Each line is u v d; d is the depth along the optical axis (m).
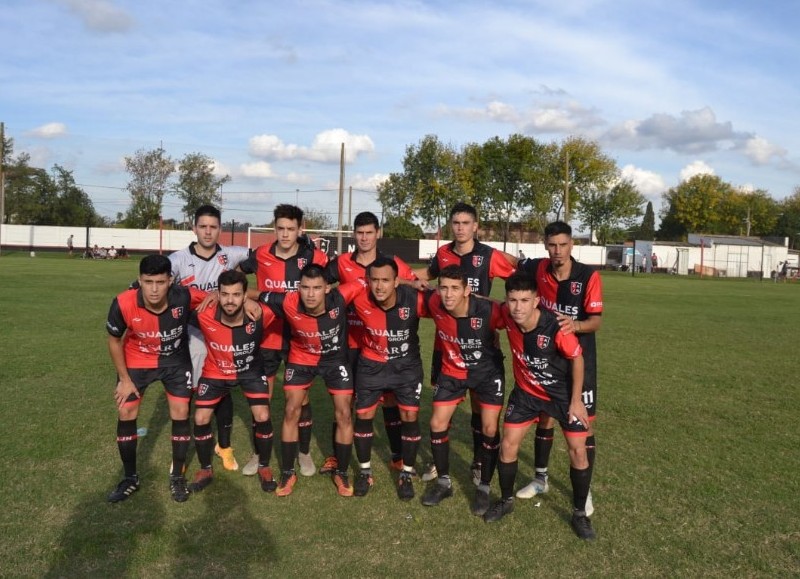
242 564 3.64
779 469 5.29
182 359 4.81
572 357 4.17
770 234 79.81
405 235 56.22
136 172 55.66
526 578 3.56
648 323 15.12
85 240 47.91
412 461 4.79
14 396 7.04
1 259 35.69
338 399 4.81
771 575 3.61
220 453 5.24
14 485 4.64
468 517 4.39
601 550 3.90
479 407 5.04
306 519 4.29
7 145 58.03
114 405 6.76
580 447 4.20
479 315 4.50
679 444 5.92
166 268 4.32
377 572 3.59
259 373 4.92
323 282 4.46
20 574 3.46
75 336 10.88
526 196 57.38
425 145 54.41
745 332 13.73
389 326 4.75
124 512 4.29
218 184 57.91
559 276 4.78
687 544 3.97
